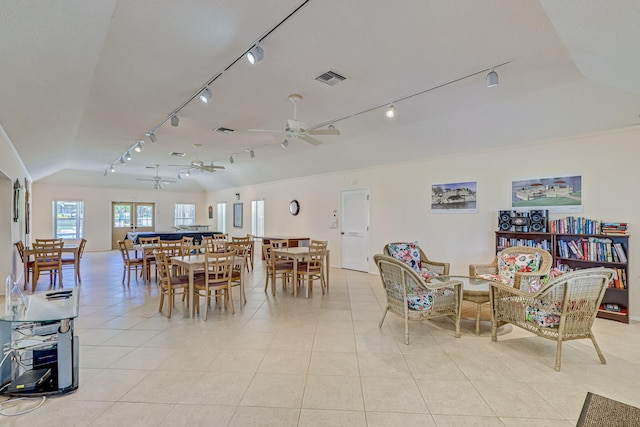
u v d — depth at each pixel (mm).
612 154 4027
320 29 2471
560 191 4406
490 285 3254
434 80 3428
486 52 2846
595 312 2789
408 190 6258
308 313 4168
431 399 2225
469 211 5375
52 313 2291
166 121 4805
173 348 3039
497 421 1992
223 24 2383
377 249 6828
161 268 4211
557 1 1974
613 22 2004
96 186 11250
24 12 1863
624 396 2260
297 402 2184
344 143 6316
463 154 5434
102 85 3453
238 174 10320
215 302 4672
